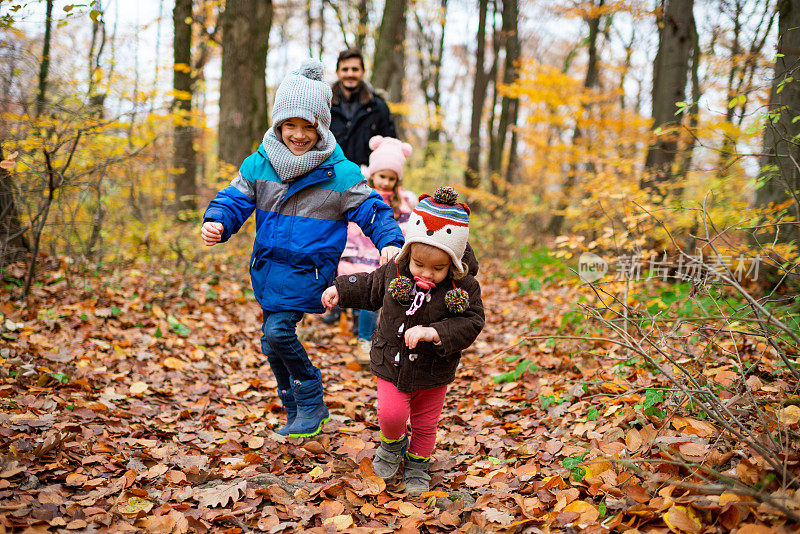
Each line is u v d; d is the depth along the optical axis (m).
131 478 2.47
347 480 2.50
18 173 4.45
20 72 4.59
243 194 2.92
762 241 4.12
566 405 3.21
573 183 11.94
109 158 5.37
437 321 2.38
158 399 3.48
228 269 6.73
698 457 2.26
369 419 3.44
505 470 2.69
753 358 3.15
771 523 1.79
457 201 2.36
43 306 4.47
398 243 2.79
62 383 3.32
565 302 5.76
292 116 2.76
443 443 3.09
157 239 7.35
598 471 2.39
